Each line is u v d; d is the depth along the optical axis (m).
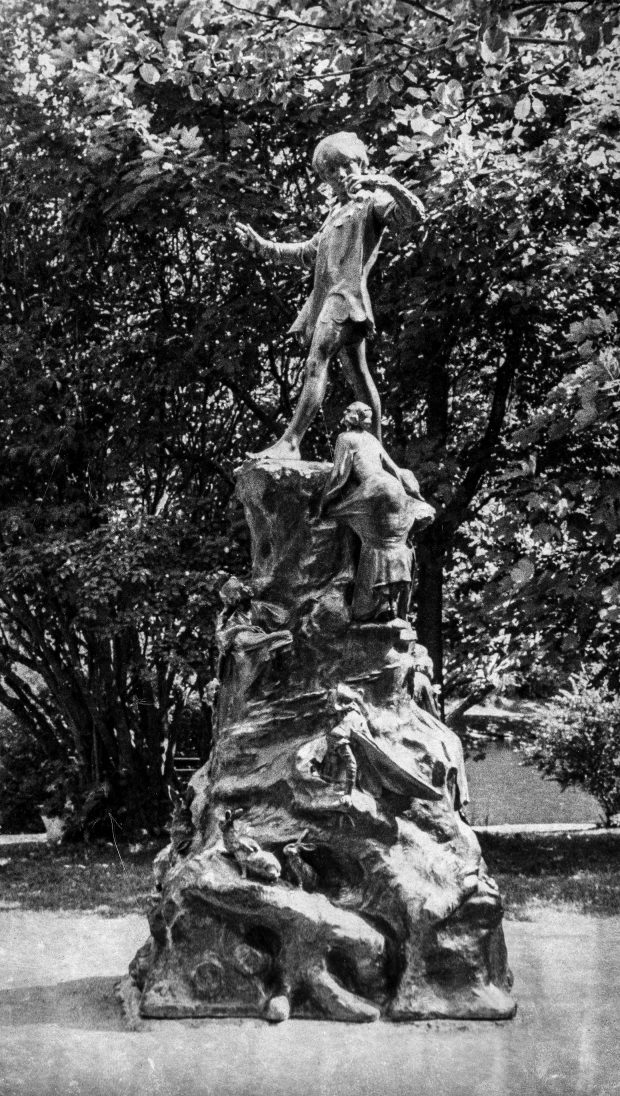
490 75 10.03
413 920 6.43
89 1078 5.52
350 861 6.65
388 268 14.25
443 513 14.53
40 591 16.72
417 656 7.22
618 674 15.04
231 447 18.22
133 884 13.15
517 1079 5.44
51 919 10.69
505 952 6.92
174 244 17.25
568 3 7.98
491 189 12.57
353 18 10.44
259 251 7.95
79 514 16.80
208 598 15.15
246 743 7.04
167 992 6.47
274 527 7.24
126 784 18.31
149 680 18.39
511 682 17.66
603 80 12.57
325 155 7.66
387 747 6.73
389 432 15.79
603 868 14.11
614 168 12.80
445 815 6.78
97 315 17.41
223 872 6.57
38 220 17.31
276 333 15.39
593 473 13.62
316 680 7.06
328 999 6.35
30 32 17.52
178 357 15.80
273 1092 5.28
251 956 6.45
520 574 10.41
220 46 11.87
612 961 8.04
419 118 10.73
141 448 16.56
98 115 14.77
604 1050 5.84
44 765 19.31
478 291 13.72
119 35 12.92
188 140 13.30
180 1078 5.48
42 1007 6.89
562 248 13.27
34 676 22.92
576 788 24.59
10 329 16.72
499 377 15.66
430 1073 5.52
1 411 16.80
